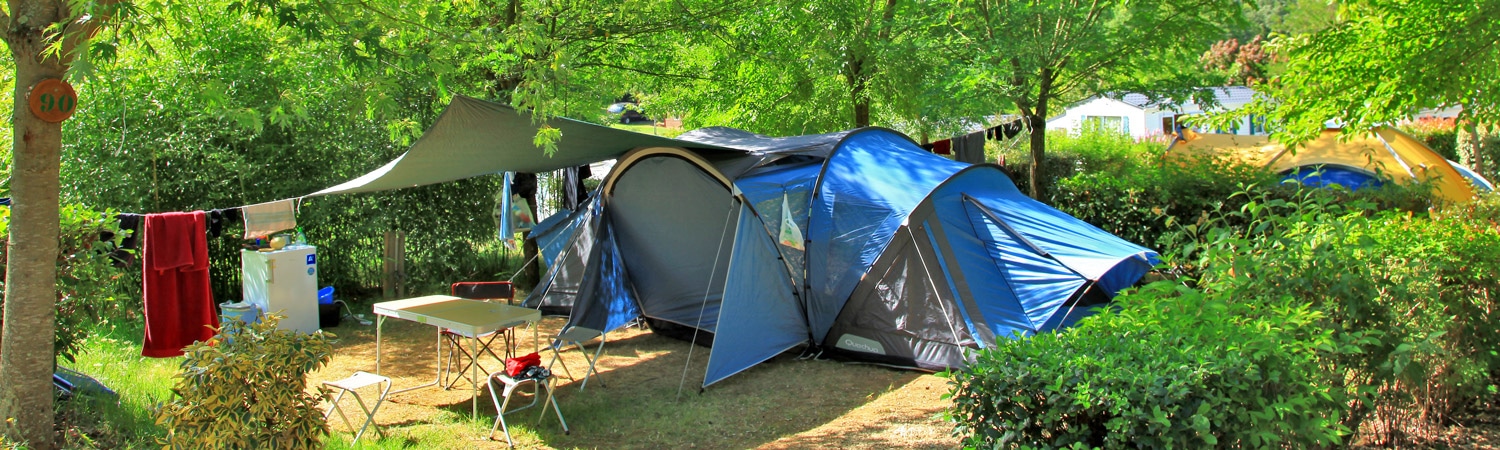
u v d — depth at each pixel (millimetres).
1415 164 12289
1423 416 4559
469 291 7840
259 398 4125
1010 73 11461
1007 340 3529
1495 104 6879
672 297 8531
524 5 9125
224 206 9523
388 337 8695
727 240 7859
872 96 11828
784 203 7215
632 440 5672
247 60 8695
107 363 7027
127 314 8492
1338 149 12797
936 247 7176
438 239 10906
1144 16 10703
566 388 6836
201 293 6887
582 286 8227
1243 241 4246
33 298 4586
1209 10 10984
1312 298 4051
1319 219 4367
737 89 12219
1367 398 3920
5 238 5434
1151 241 10344
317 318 8727
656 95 13672
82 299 5895
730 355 6980
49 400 4707
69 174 8734
